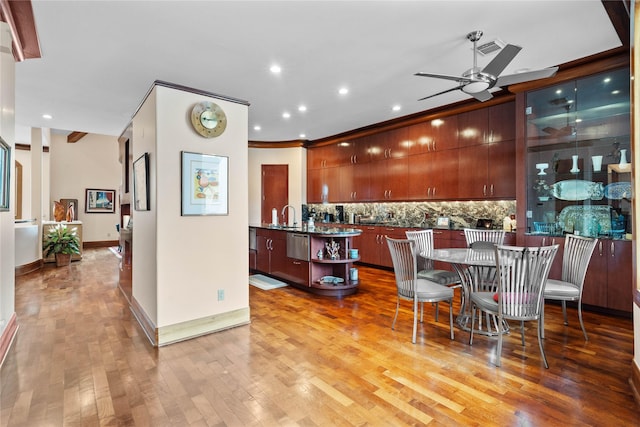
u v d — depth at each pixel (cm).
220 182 334
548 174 420
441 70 377
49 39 302
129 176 434
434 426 185
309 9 259
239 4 252
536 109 424
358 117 587
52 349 287
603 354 271
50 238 718
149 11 260
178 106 308
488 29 291
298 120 605
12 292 316
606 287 361
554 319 355
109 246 1054
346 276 463
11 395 217
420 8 259
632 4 223
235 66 363
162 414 196
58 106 487
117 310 397
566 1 252
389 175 642
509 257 253
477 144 517
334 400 210
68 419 192
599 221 383
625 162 364
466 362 260
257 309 396
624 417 191
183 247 310
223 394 217
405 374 242
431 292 301
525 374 241
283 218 802
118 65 357
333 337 311
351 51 329
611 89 371
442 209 608
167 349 287
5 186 282
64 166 999
